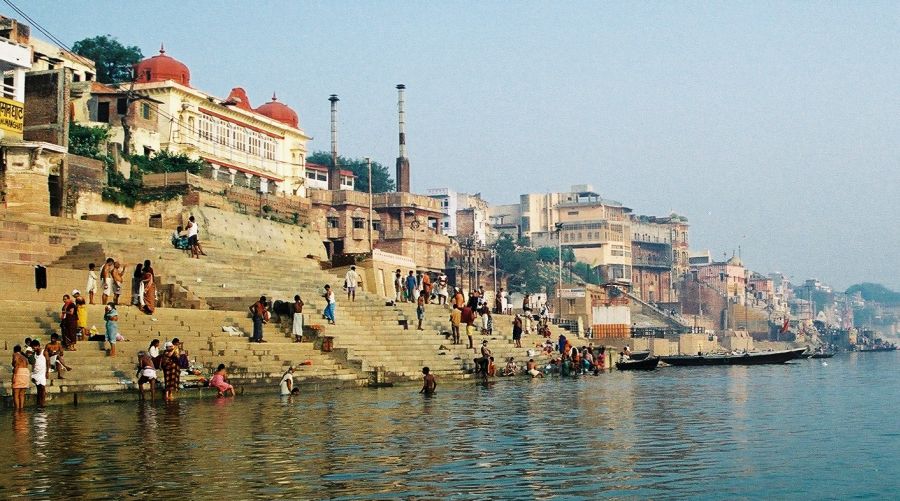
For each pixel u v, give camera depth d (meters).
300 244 72.31
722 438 21.61
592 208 182.50
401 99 114.06
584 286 114.94
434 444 20.44
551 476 16.52
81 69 74.12
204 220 59.94
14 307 34.31
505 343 54.28
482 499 14.66
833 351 189.88
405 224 111.31
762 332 186.38
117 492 15.10
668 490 15.38
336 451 19.30
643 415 27.06
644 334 123.00
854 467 17.56
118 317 36.16
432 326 51.47
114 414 26.50
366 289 64.38
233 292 45.16
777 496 14.95
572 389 38.81
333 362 39.91
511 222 193.50
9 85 47.91
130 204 59.75
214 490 15.26
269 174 89.00
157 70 77.50
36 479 16.16
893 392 38.69
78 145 62.00
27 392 28.52
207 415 26.28
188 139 77.31
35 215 44.94
